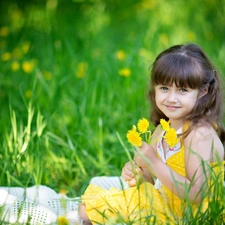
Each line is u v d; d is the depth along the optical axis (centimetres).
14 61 598
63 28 775
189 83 309
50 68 605
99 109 503
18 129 486
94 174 430
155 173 305
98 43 697
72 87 555
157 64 317
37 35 749
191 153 310
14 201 335
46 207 342
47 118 483
